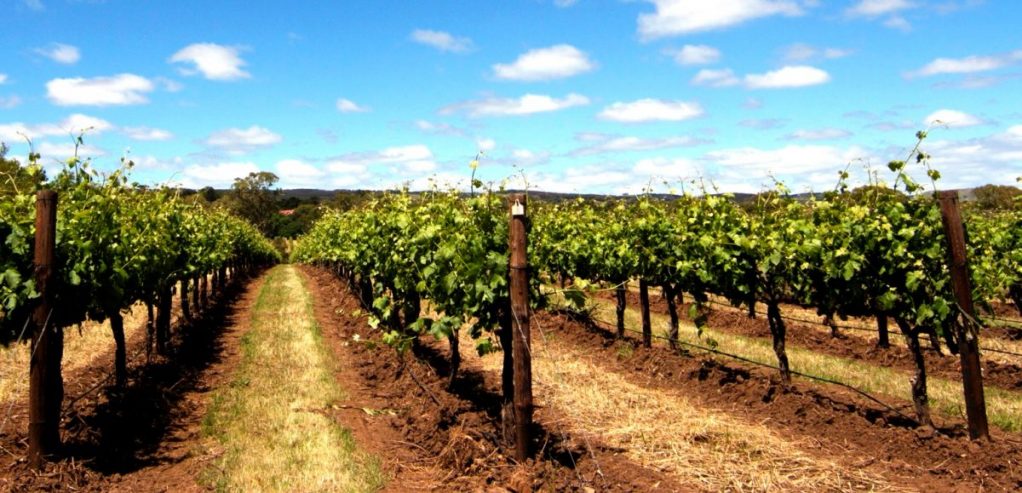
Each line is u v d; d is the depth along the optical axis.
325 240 25.25
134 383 9.88
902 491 6.23
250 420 8.56
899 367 11.58
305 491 6.28
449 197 9.48
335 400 9.58
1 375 10.19
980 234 11.58
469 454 6.84
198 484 6.55
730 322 15.70
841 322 15.30
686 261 10.56
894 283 7.67
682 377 10.23
